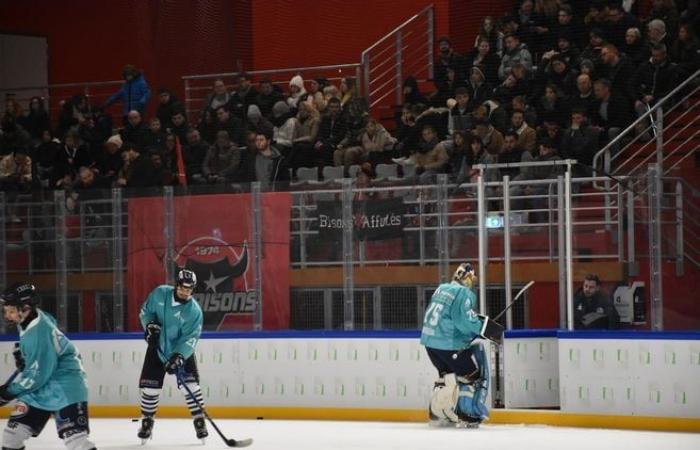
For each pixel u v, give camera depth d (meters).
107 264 33.41
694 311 29.86
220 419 31.22
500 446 24.06
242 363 31.33
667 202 29.91
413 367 29.83
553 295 31.00
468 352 27.38
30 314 18.52
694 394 26.61
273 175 38.34
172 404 31.62
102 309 33.47
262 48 48.56
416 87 41.25
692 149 36.50
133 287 33.12
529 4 40.56
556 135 35.75
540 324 31.09
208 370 31.59
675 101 36.78
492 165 31.22
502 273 31.17
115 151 41.38
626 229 30.52
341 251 31.94
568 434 26.27
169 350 25.05
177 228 32.94
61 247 33.75
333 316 31.97
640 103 36.38
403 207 31.50
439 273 31.14
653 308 29.34
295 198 32.22
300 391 30.84
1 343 32.69
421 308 31.34
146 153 39.81
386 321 31.58
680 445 24.19
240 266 32.53
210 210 32.75
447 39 41.09
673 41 37.62
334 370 30.55
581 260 30.98
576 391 27.97
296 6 48.22
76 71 49.66
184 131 42.06
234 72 48.25
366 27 47.41
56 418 18.89
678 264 29.91
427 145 37.03
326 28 47.84
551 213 30.95
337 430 27.67
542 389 29.31
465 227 30.98
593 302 29.67
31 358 18.34
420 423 29.25
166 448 24.83
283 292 32.25
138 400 31.75
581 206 31.58
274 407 31.03
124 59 48.97
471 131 36.81
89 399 32.22
